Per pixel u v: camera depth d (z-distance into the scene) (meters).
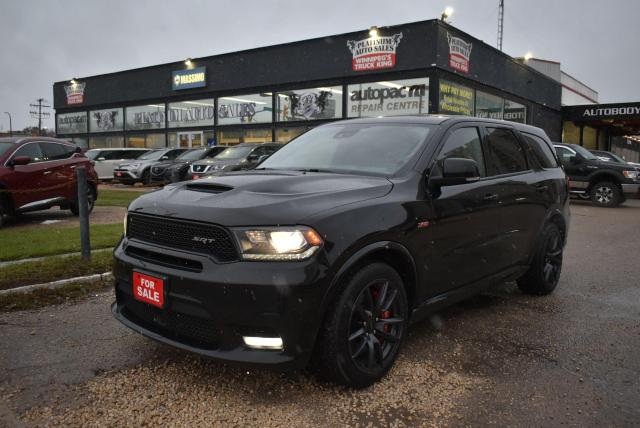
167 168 18.16
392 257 3.34
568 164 15.95
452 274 3.77
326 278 2.78
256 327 2.71
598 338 4.05
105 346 3.72
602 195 15.38
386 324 3.24
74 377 3.22
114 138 31.30
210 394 3.01
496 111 23.75
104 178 21.89
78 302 4.77
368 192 3.23
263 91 24.12
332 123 4.77
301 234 2.75
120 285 3.32
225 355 2.74
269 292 2.66
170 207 3.07
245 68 24.59
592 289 5.58
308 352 2.78
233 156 15.52
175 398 2.96
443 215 3.58
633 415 2.88
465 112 21.23
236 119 25.34
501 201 4.26
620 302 5.07
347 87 21.34
